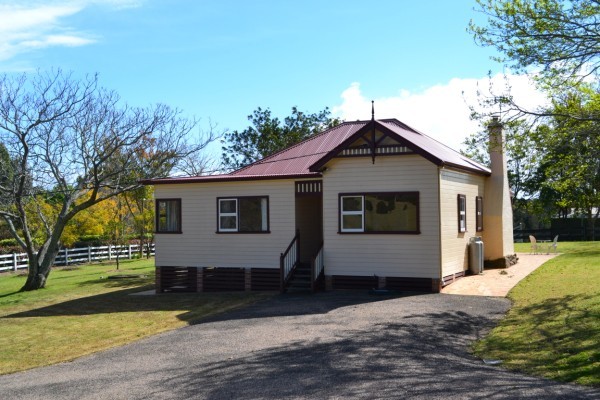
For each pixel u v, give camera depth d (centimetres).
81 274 3266
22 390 919
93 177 2752
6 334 1527
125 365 1048
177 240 2162
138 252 4500
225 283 2103
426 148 1828
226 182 2088
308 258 2114
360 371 888
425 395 740
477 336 1148
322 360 973
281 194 2016
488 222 2270
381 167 1816
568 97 1288
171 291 2189
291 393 784
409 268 1777
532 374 851
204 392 815
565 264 2136
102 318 1688
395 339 1116
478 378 825
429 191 1759
